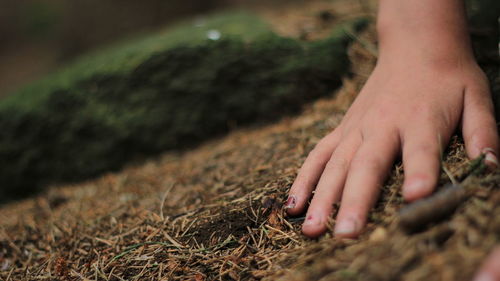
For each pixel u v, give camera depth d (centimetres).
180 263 40
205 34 71
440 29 42
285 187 44
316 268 34
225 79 67
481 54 50
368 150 38
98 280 41
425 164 36
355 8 75
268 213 42
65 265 44
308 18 76
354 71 63
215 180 52
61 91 72
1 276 47
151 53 69
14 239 53
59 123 71
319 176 41
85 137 70
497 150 37
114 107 70
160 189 55
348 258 33
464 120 39
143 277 40
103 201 58
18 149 71
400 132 39
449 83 40
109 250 45
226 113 67
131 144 69
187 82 68
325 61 64
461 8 43
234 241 40
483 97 39
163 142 68
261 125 66
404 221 33
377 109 40
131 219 50
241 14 82
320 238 37
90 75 71
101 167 69
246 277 37
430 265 31
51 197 63
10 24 215
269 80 66
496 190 34
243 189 47
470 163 36
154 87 69
